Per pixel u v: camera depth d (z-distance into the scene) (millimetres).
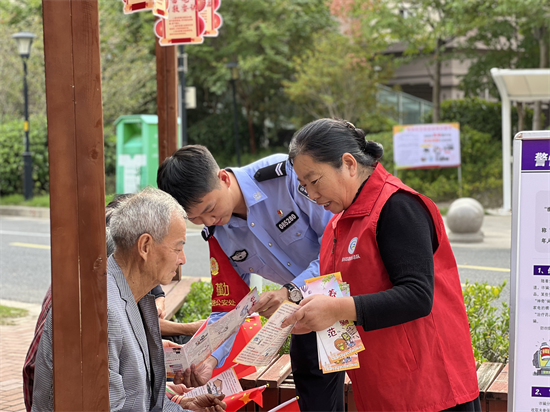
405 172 17375
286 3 20719
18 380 4418
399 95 21156
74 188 1732
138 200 2092
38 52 18609
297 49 21625
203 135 23500
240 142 23422
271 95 22984
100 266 1763
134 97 19438
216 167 2541
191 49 21047
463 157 17453
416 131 15867
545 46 16047
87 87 1719
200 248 9969
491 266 8312
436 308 2045
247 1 20594
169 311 4219
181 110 15797
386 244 1968
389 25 16969
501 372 3184
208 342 2484
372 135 18922
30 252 10047
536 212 1991
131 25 21766
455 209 10516
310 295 2031
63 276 1746
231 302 2898
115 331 1981
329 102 19031
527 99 13172
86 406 1777
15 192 17453
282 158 2779
